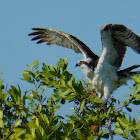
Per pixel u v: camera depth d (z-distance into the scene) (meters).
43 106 9.95
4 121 9.89
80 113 10.43
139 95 9.84
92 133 9.62
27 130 8.96
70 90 10.29
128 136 9.06
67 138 8.52
